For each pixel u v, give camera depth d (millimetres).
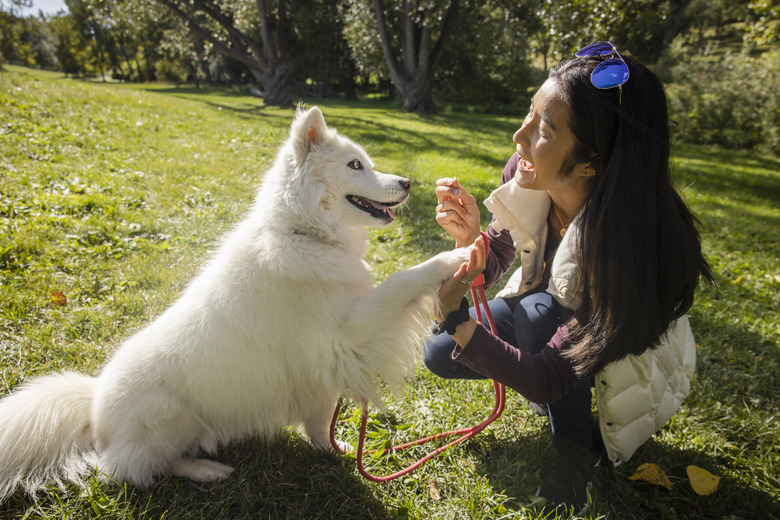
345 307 2033
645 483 2193
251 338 2029
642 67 1602
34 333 2873
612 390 1974
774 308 4168
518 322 2281
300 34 35062
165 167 6582
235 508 2010
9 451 1977
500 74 29734
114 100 12719
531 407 2676
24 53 73938
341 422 2623
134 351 2135
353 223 2283
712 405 2768
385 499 2084
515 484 2213
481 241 1746
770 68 17609
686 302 1805
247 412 2150
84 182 5523
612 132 1594
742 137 18047
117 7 23625
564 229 2139
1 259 3617
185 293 2311
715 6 40969
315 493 2068
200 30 23125
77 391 2219
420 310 2023
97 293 3465
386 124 16812
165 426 2076
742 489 2180
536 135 1762
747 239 6344
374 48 25719
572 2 10484
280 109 20266
